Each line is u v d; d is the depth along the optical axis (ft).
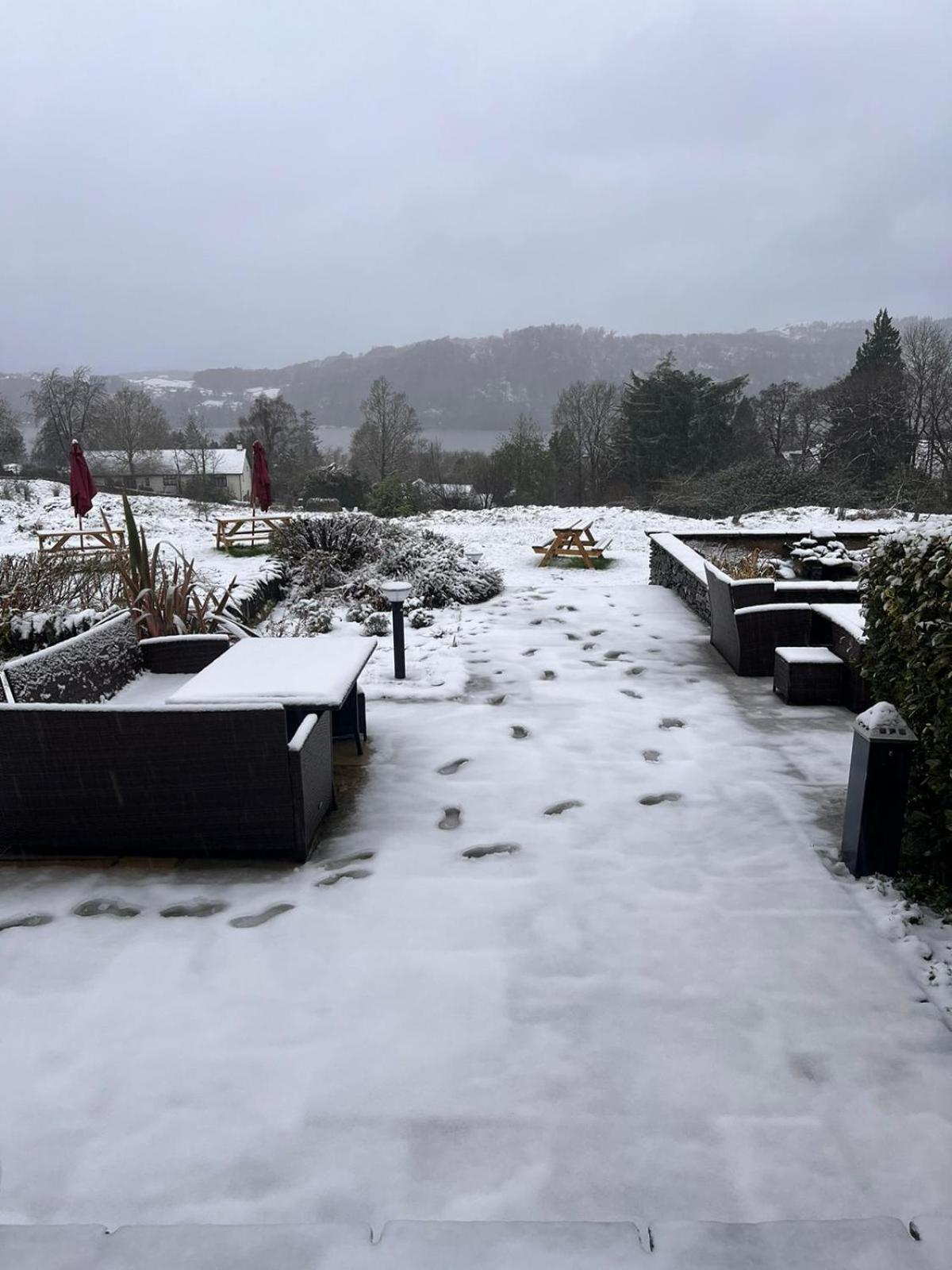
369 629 28.35
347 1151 7.48
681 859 12.78
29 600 26.68
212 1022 9.21
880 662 14.17
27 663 14.03
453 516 71.26
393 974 10.03
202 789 12.42
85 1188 7.10
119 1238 6.31
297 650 16.06
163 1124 7.79
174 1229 6.40
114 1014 9.33
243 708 12.05
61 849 12.80
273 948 10.56
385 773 16.12
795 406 146.82
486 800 14.87
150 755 12.27
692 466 129.49
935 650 11.71
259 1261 6.10
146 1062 8.61
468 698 20.75
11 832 12.68
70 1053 8.75
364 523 38.17
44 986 9.83
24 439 190.70
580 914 11.31
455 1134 7.67
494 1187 7.09
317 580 35.37
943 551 11.78
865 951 10.50
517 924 11.09
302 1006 9.47
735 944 10.64
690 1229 6.47
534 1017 9.29
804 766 16.34
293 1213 6.85
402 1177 7.20
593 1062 8.59
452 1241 6.29
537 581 39.55
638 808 14.51
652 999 9.58
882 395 115.85
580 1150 7.49
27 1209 6.91
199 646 18.84
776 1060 8.63
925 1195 7.04
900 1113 7.93
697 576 29.30
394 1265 6.07
